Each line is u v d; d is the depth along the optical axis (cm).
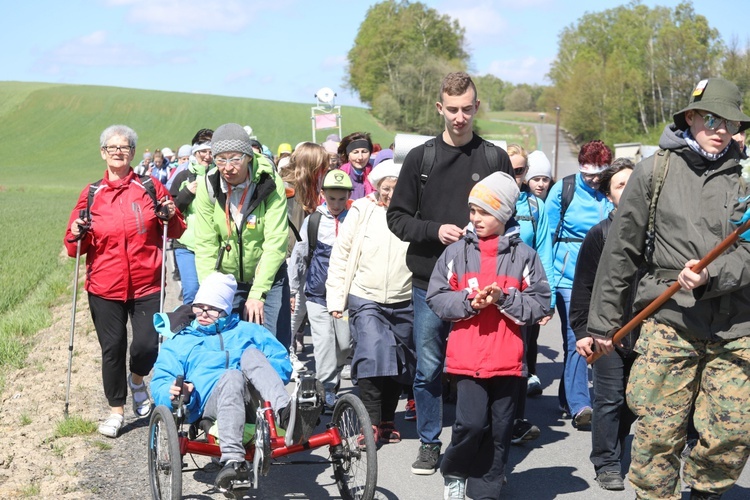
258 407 512
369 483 473
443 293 488
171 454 473
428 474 575
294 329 880
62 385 782
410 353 640
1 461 582
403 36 11888
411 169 550
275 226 621
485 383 485
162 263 659
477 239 496
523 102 19038
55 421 676
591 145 684
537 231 696
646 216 423
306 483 561
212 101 11419
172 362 518
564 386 696
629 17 11606
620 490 544
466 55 12369
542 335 1062
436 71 11306
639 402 426
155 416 507
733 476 423
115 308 653
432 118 11356
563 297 688
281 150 1276
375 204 643
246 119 11056
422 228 532
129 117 11069
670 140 414
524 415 694
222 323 532
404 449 632
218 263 622
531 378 776
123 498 525
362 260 634
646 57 9875
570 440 650
